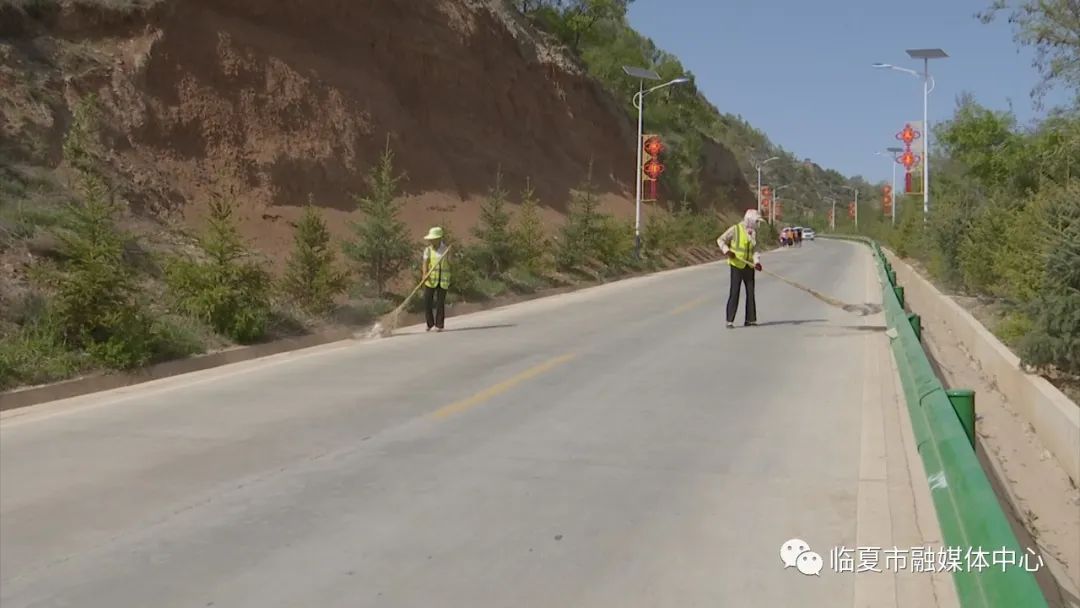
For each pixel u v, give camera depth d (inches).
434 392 405.7
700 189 2790.4
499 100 1611.7
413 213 1166.3
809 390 415.5
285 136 995.3
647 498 254.4
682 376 450.6
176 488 261.0
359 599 187.6
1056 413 359.9
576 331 641.0
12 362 398.3
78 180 639.8
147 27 884.6
